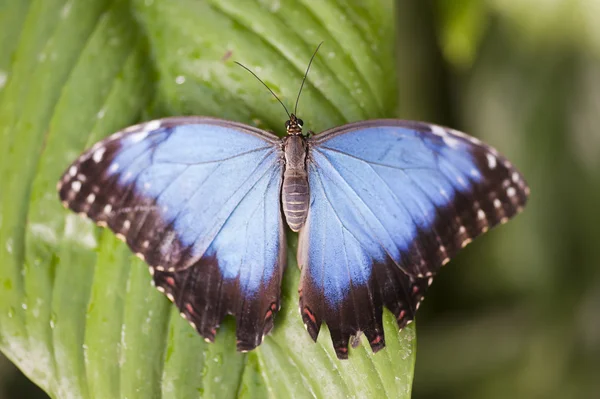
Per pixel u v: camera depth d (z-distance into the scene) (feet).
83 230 1.84
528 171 2.26
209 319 1.82
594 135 2.24
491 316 2.29
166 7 1.89
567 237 2.27
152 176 1.81
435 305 2.31
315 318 1.83
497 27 2.23
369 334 1.82
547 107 2.24
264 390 1.83
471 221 1.83
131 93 1.86
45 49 1.86
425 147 1.82
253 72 1.88
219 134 1.83
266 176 1.84
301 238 1.85
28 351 1.82
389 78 1.89
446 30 2.04
